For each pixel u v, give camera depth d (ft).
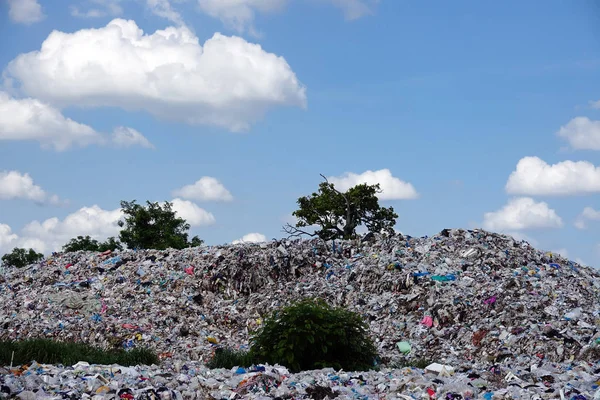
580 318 54.75
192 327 63.41
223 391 30.60
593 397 29.04
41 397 27.48
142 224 134.00
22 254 140.46
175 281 73.82
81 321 61.93
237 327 65.77
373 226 137.90
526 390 30.76
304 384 32.04
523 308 57.98
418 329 59.72
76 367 35.86
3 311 66.44
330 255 79.56
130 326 60.90
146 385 30.78
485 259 73.00
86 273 78.07
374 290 69.51
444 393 30.19
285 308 44.78
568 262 78.07
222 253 78.95
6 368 32.78
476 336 55.72
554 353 49.19
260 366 37.09
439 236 81.66
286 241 82.89
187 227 139.23
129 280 74.28
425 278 67.77
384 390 32.09
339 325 44.06
